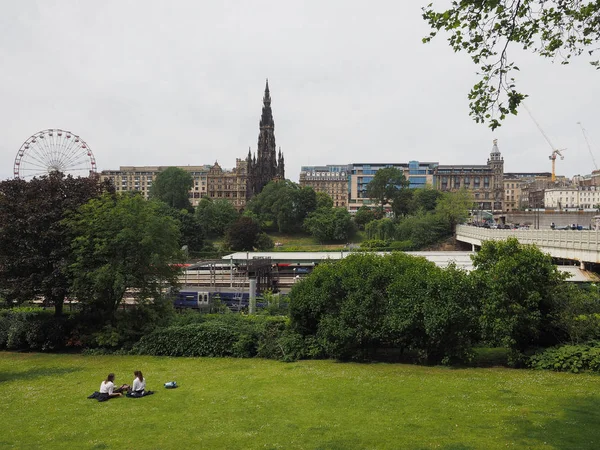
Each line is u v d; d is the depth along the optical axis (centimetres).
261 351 3438
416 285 2998
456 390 2353
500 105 1633
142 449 1741
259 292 6450
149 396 2462
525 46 1652
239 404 2269
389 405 2158
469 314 2869
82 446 1791
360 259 3331
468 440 1692
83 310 3934
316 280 3359
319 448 1686
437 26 1631
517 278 2781
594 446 1594
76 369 3219
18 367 3322
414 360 3114
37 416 2184
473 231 10175
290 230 18262
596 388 2306
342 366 3050
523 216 14362
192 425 1989
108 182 4519
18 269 3709
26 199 3884
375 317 3077
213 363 3306
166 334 3659
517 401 2123
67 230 3734
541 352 2852
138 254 3759
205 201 17875
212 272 6919
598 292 3170
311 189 18675
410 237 14050
